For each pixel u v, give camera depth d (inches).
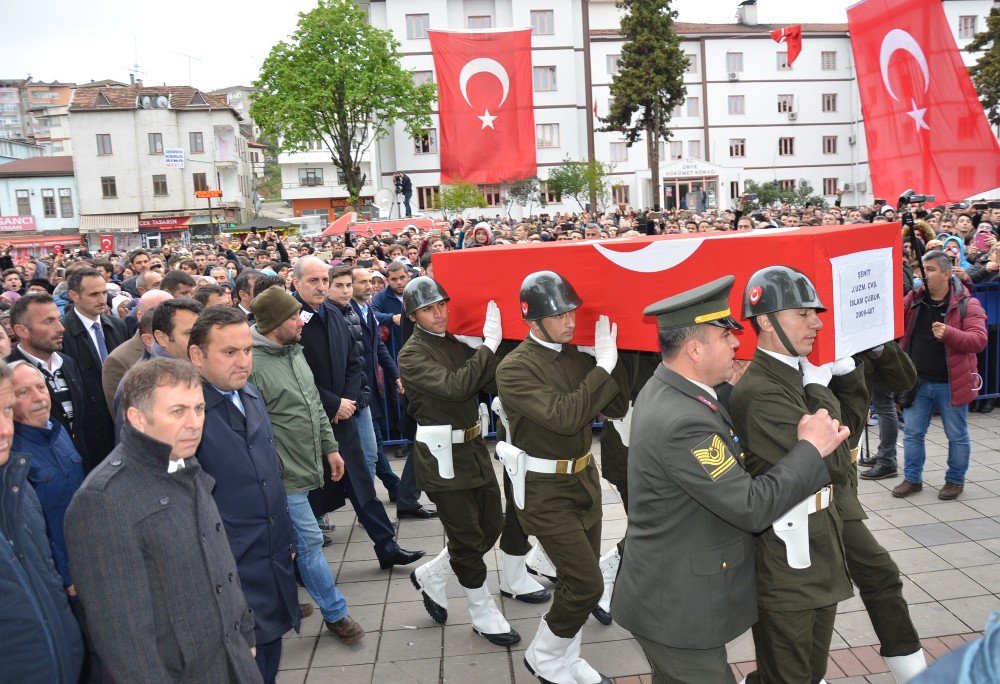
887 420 246.1
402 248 522.6
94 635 94.1
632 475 113.5
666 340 109.0
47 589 100.3
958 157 324.2
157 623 97.3
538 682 153.3
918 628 161.9
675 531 109.1
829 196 2048.5
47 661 97.0
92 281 210.1
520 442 143.1
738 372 131.3
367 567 212.1
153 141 1978.3
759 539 119.0
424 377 158.7
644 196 1919.3
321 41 1429.6
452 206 1438.2
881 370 152.6
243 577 130.0
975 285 307.6
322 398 194.1
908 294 230.5
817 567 117.3
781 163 2025.1
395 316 304.8
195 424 100.2
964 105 320.8
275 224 1487.5
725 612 109.4
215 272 365.4
